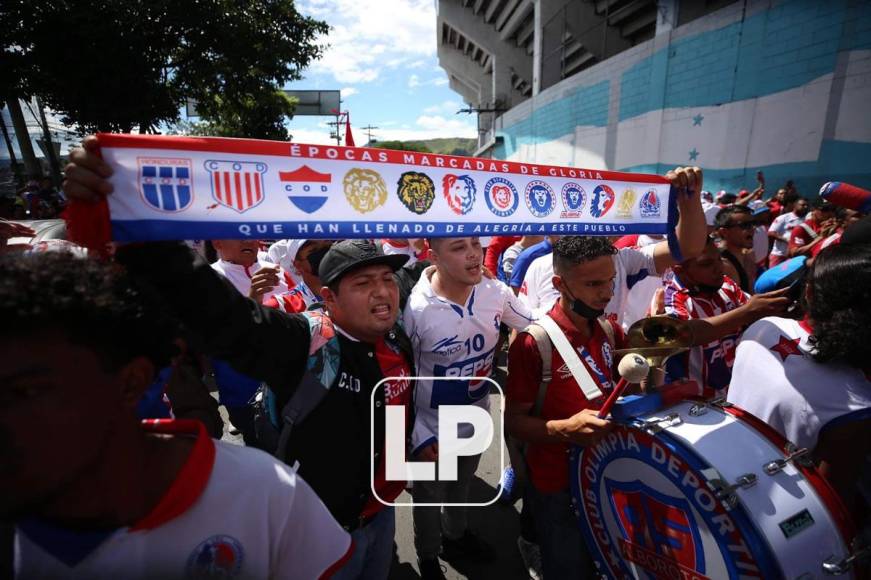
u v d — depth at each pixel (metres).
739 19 9.83
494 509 2.89
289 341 1.34
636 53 13.27
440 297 2.15
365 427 1.50
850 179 8.15
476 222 1.52
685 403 1.50
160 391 1.58
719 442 1.31
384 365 1.60
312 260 2.37
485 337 2.23
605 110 15.09
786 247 7.23
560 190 1.68
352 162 1.30
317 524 0.89
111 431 0.66
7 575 0.72
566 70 22.05
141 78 11.29
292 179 1.23
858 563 1.22
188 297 1.09
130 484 0.69
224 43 12.32
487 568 2.44
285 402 1.41
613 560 1.59
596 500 1.62
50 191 14.10
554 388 1.73
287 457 1.43
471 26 31.77
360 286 1.46
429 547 2.25
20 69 10.07
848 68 8.02
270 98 15.74
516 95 33.09
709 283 2.38
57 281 0.60
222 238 1.15
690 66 11.29
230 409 2.47
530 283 3.16
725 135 10.42
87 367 0.63
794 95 8.90
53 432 0.60
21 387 0.58
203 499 0.74
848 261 1.26
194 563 0.73
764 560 1.14
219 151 1.14
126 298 0.72
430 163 1.43
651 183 1.86
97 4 9.98
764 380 1.46
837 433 1.30
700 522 1.27
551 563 1.83
